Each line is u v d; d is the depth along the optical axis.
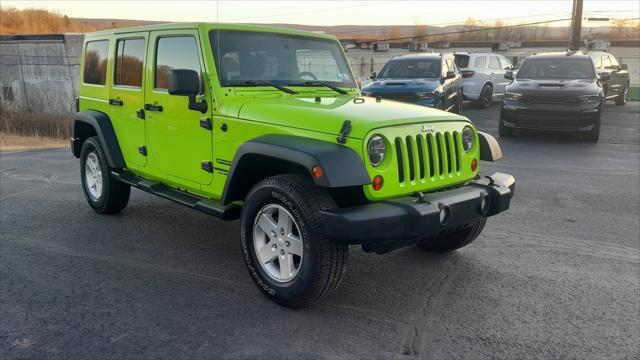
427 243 5.17
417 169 3.85
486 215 4.16
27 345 3.44
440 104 14.20
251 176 4.29
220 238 5.58
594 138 12.08
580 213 6.52
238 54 4.60
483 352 3.39
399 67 15.48
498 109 20.78
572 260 4.98
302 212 3.64
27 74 25.22
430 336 3.58
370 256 5.09
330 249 3.63
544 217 6.35
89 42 6.31
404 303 4.07
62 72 24.34
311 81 5.02
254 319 3.80
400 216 3.50
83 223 6.08
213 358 3.29
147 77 5.14
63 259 4.96
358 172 3.47
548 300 4.14
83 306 3.99
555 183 8.10
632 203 6.98
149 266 4.80
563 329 3.69
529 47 35.06
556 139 12.66
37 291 4.25
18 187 7.93
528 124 12.28
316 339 3.53
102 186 6.18
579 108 11.72
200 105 4.46
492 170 9.04
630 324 3.77
